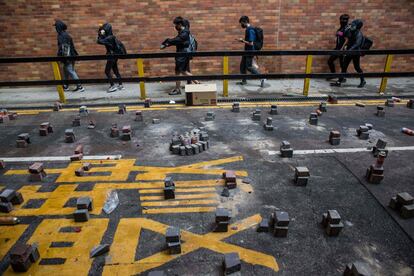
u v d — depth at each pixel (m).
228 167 4.44
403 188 3.88
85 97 8.47
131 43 9.76
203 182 4.05
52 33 9.52
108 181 4.12
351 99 8.02
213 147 5.12
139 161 4.66
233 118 6.56
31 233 3.16
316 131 5.80
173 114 6.89
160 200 3.68
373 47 10.30
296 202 3.62
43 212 3.50
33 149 5.20
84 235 3.12
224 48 9.95
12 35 9.49
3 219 3.29
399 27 10.11
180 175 4.23
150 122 6.40
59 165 4.60
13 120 6.71
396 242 2.99
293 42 10.07
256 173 4.27
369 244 2.96
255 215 3.39
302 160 4.64
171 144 5.06
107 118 6.72
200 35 9.79
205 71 10.38
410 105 7.23
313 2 9.63
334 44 10.16
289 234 3.09
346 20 9.18
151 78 7.44
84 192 3.88
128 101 7.91
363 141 5.34
